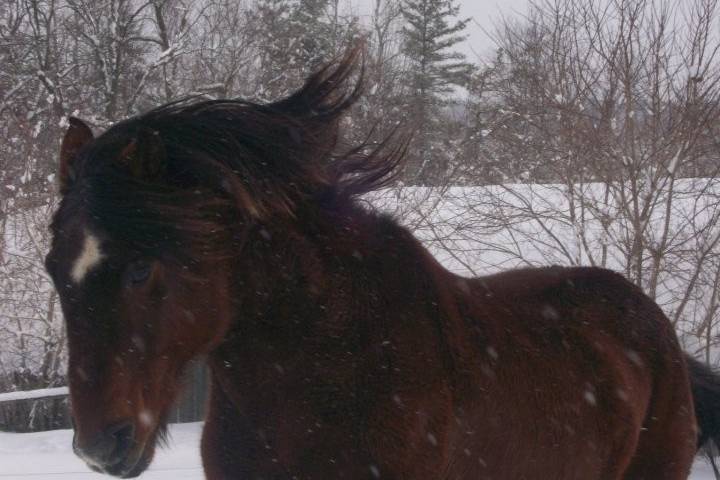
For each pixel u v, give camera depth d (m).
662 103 9.45
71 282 2.39
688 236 9.38
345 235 2.97
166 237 2.47
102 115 17.59
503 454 3.08
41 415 12.27
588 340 3.52
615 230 9.87
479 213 10.05
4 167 14.75
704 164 9.91
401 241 3.11
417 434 2.79
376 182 3.24
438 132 13.48
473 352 3.04
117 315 2.40
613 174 9.57
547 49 9.95
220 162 2.74
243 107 2.94
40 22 18.39
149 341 2.47
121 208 2.42
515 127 10.80
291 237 2.85
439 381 2.89
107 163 2.53
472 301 3.23
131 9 18.64
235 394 2.86
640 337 3.83
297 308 2.81
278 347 2.81
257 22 18.36
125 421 2.41
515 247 10.34
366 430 2.76
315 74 3.18
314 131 3.12
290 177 2.91
